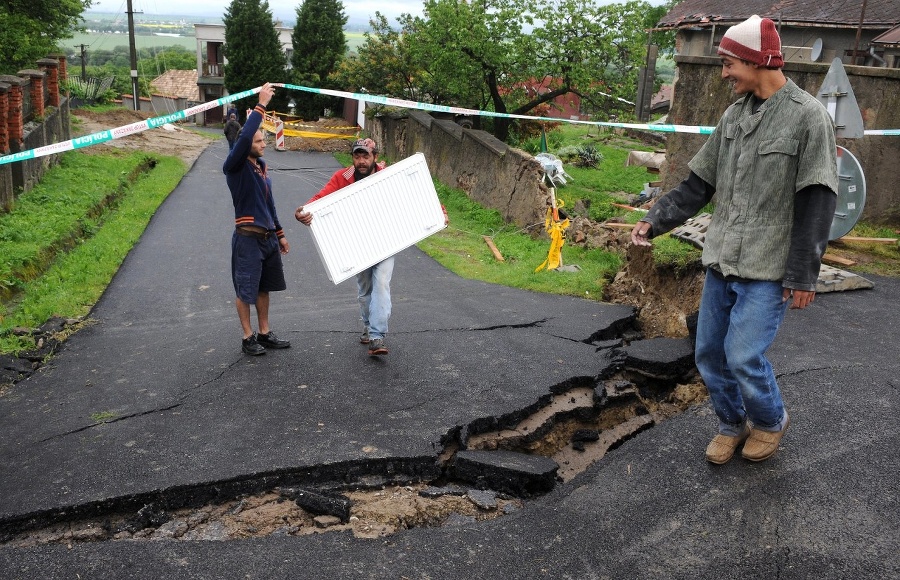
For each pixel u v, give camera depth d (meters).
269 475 4.11
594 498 3.83
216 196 15.70
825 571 3.18
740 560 3.29
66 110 18.41
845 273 7.42
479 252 11.45
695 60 11.17
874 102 9.50
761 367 3.63
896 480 3.79
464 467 4.39
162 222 12.74
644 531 3.53
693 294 7.16
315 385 5.38
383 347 5.88
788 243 3.45
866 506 3.59
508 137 21.91
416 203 5.71
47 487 3.96
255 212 5.77
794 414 4.50
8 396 5.34
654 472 4.00
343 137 29.17
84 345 6.53
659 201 3.82
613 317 7.27
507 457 4.50
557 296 8.39
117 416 4.89
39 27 20.69
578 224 11.27
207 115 57.22
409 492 4.14
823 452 4.06
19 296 7.90
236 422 4.76
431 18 19.47
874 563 3.21
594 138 24.84
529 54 18.94
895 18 15.78
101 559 3.38
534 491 4.32
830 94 7.96
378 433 4.60
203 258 10.29
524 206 13.28
